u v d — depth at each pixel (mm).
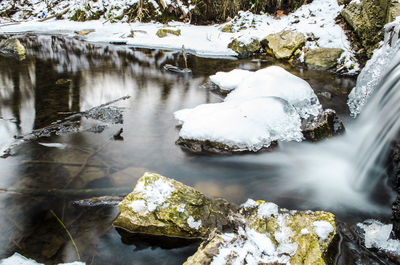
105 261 2131
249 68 7855
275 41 8836
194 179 3219
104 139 3994
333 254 2186
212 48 9531
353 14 7734
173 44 9977
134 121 4613
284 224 2293
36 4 15148
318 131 4016
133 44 10422
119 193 2836
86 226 2432
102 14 13070
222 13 11711
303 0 10508
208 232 2285
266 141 3814
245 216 2400
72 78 6797
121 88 6234
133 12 12555
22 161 3377
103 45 10445
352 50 7707
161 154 3674
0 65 7715
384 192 3039
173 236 2299
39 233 2359
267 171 3434
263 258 1999
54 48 9812
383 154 3197
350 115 5125
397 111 3383
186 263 1956
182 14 12125
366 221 2611
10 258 2105
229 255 1959
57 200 2732
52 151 3623
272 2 10820
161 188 2445
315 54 7859
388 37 5055
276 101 4184
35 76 6863
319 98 5824
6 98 5426
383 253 2193
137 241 2305
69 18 13445
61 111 4883
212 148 3742
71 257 2148
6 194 2799
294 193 3033
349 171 3455
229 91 6090
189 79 6957
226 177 3287
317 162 3641
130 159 3523
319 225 2268
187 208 2355
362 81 5328
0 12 14656
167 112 5004
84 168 3273
